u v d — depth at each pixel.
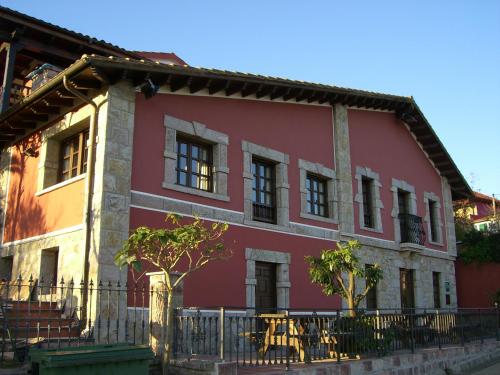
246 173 12.16
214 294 10.77
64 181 10.27
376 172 16.42
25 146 11.97
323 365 8.24
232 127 12.14
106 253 8.91
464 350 11.56
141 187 9.90
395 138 17.84
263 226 12.25
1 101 12.43
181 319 7.80
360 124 16.30
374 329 9.69
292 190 13.34
